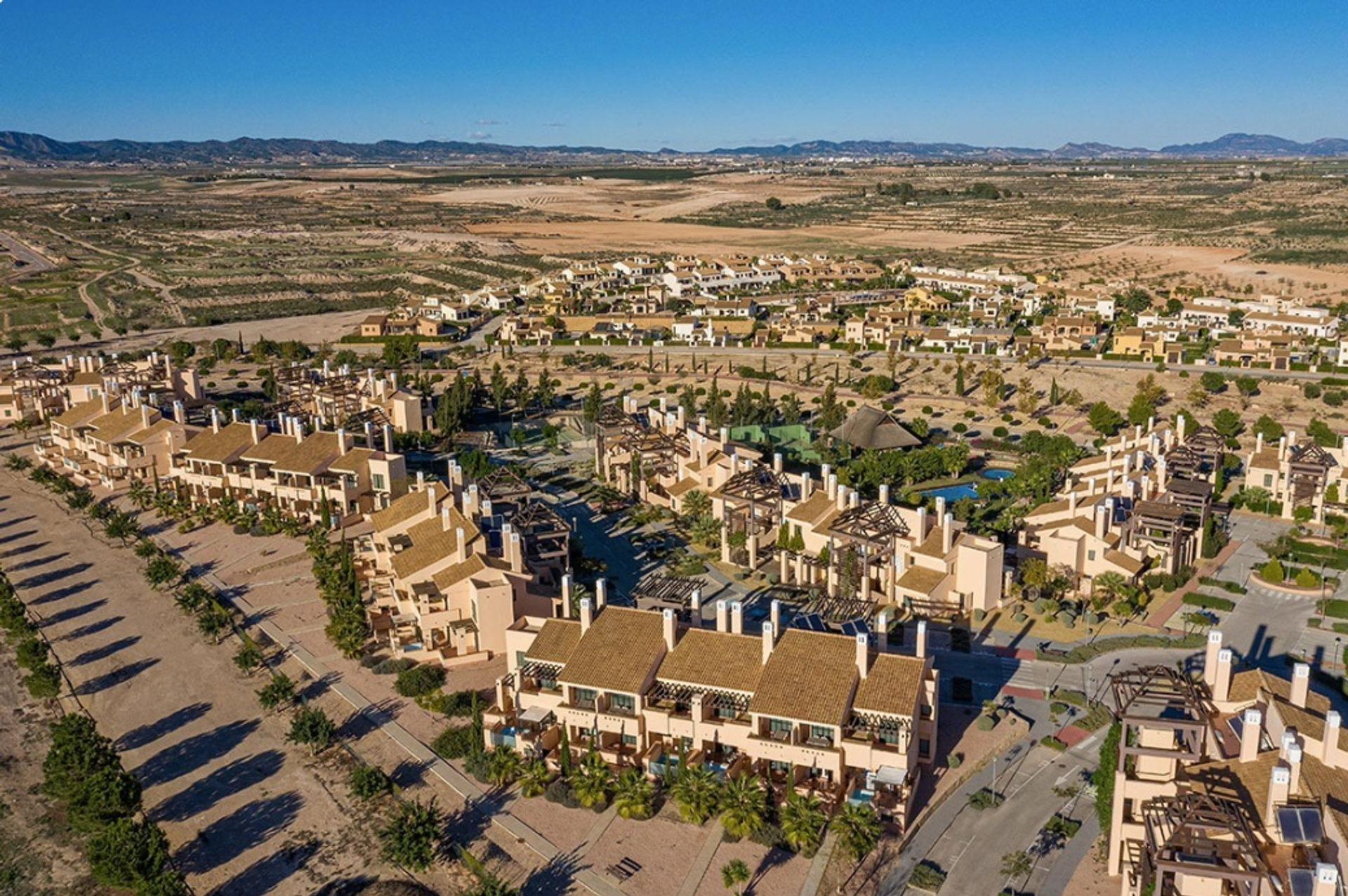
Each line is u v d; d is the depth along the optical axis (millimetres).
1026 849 80062
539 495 166625
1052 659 109812
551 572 128750
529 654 95125
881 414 190375
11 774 93625
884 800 82000
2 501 167625
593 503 162500
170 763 94438
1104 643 112812
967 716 98812
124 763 94500
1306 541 139750
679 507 155375
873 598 125500
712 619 116125
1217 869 64125
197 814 87125
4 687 109188
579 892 76250
